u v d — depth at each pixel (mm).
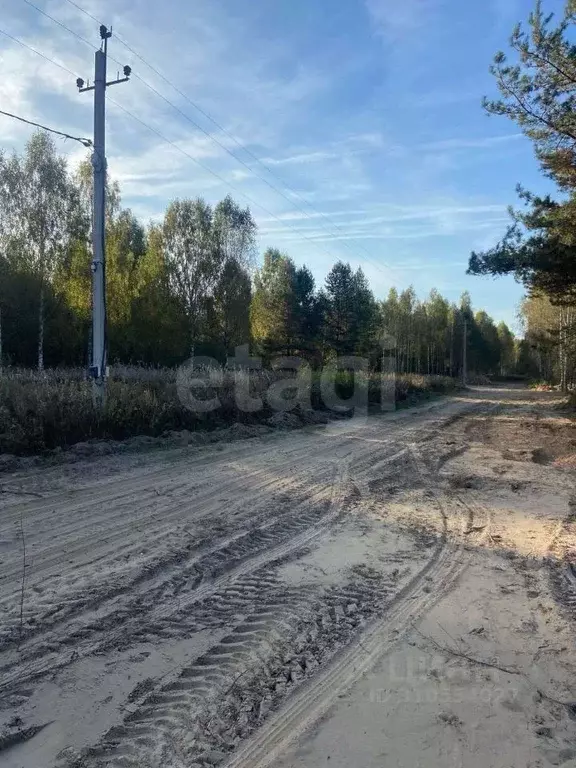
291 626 3988
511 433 16391
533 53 11430
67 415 10445
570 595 4688
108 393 11984
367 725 2914
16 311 26062
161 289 34594
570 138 12039
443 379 44812
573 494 8391
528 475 9836
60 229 27734
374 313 44812
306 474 9391
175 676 3322
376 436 14891
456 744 2777
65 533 5762
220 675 3340
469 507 7574
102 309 11750
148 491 7645
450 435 15703
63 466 8820
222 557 5344
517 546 5918
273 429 14945
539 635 3949
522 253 12906
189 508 6945
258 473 9250
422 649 3721
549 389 48781
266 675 3367
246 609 4254
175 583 4688
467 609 4352
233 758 2654
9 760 2604
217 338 37188
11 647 3561
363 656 3615
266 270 51125
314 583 4801
